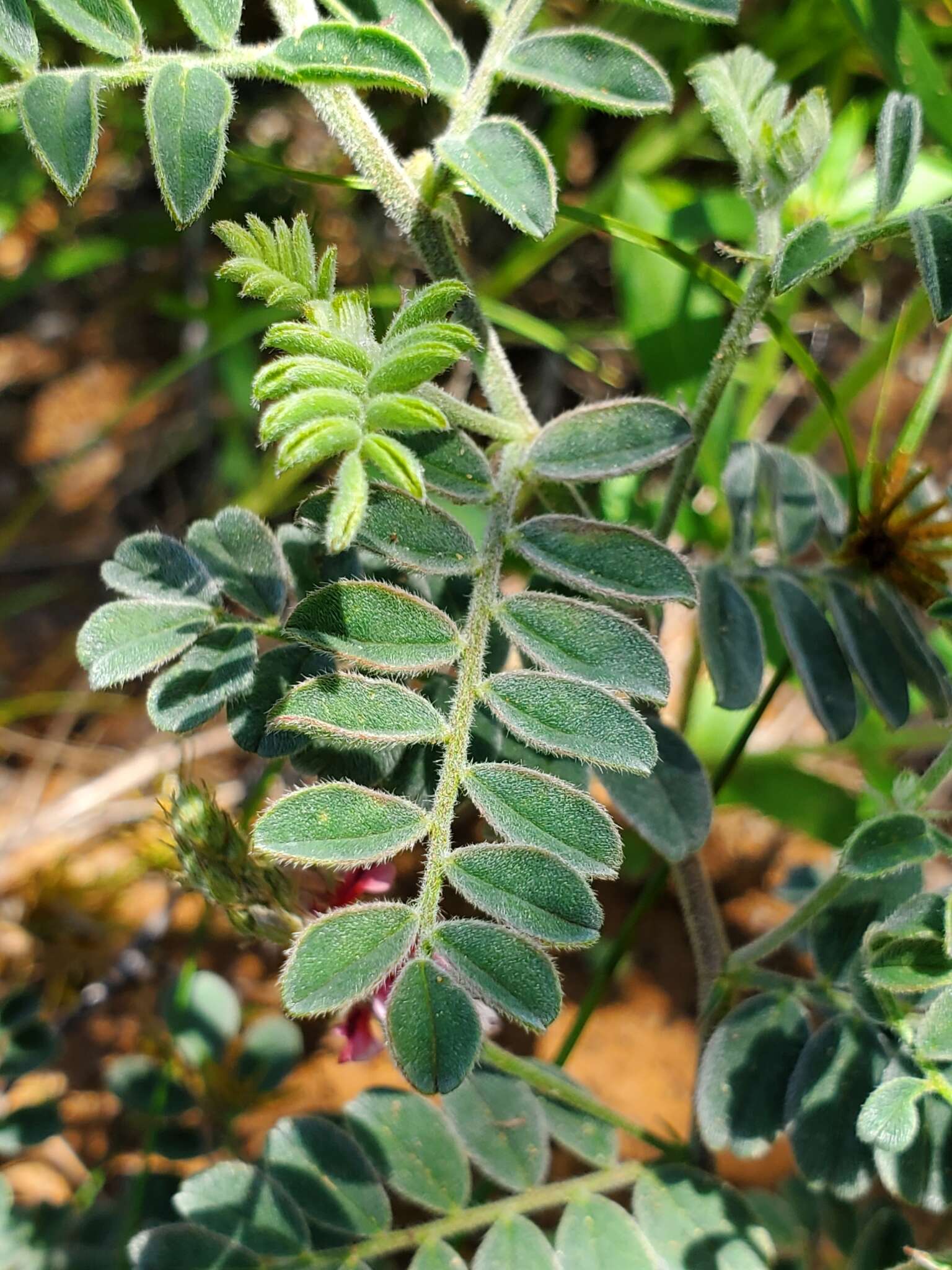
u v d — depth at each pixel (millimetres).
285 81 190
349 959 175
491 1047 229
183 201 186
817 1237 274
